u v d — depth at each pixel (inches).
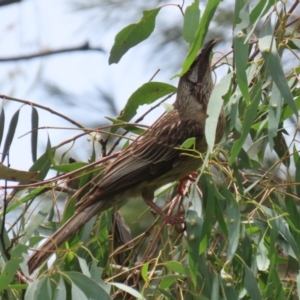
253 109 311.1
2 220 340.5
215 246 350.6
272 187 345.7
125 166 390.6
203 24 328.2
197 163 397.7
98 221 394.3
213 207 327.9
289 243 335.3
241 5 320.2
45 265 343.0
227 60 403.2
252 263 339.6
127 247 405.1
